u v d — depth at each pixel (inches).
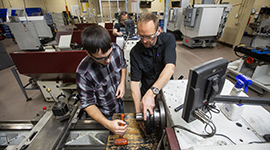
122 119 30.2
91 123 34.8
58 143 29.0
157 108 28.1
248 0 137.9
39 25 132.3
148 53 39.4
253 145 15.6
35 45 140.8
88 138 32.8
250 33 191.5
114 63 38.3
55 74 61.9
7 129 38.1
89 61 31.8
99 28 25.1
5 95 90.2
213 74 20.1
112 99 42.0
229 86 34.7
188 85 19.5
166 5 71.4
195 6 135.9
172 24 190.4
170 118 26.2
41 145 27.4
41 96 88.3
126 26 89.4
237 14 153.8
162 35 39.4
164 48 39.1
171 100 30.0
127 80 72.2
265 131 23.0
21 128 38.3
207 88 20.1
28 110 76.8
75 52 55.0
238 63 101.8
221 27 145.6
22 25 128.9
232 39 165.5
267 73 85.0
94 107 32.5
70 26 68.2
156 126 26.9
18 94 91.0
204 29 139.3
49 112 37.2
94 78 33.6
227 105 25.4
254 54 77.6
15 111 76.2
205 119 20.3
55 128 31.4
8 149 29.6
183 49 165.2
